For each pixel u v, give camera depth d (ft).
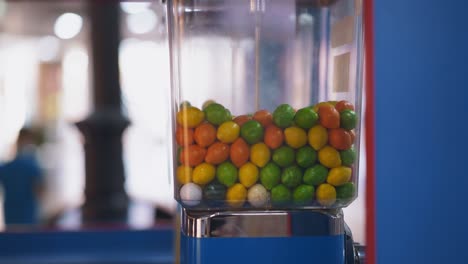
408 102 3.10
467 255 3.09
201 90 3.23
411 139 3.10
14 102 27.84
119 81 21.54
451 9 3.09
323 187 2.96
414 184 3.09
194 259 2.98
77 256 7.10
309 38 3.35
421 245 3.09
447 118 3.10
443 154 3.09
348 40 3.18
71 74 27.37
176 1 3.13
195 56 3.19
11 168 16.17
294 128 2.91
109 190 20.95
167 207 18.80
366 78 3.11
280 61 3.40
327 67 3.34
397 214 3.10
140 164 24.00
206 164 2.95
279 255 2.98
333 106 3.02
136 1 6.79
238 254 2.97
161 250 7.35
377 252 3.09
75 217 20.54
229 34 3.25
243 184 2.95
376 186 3.09
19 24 25.14
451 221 3.09
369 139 3.10
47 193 23.02
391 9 3.10
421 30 3.10
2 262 6.93
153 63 24.00
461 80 3.09
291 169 2.93
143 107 24.20
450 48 3.10
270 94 3.46
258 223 2.98
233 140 2.93
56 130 27.25
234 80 3.33
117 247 7.35
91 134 21.07
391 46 3.10
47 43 26.84
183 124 2.97
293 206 3.01
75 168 25.55
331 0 3.23
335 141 2.93
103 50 21.45
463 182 3.09
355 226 3.80
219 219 2.97
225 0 3.19
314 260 3.00
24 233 7.27
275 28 3.31
